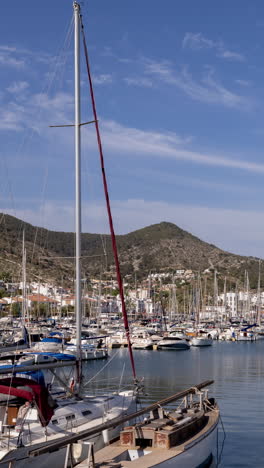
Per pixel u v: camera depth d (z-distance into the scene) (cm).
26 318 7756
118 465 1478
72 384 2062
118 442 1714
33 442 1566
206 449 1841
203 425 1927
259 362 6194
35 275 16750
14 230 15888
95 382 4284
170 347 8131
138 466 1466
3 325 7106
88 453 1552
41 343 4600
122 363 6116
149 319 13225
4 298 11506
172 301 15000
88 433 1537
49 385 2084
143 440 1681
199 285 15938
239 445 2350
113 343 8306
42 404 1623
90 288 18400
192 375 4916
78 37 2266
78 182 2200
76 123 2238
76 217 2181
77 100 2245
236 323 13500
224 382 4378
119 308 17112
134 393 2252
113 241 2428
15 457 1483
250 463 2102
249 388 3994
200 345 8844
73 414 1800
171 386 4134
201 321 13350
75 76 2258
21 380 1648
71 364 2014
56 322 10356
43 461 1555
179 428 1719
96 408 1920
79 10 2284
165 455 1564
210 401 2306
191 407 2183
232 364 5966
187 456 1655
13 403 1697
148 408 1852
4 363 3155
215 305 14612
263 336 11050
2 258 14000
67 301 14488
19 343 3622
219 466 2056
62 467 1603
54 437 1622
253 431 2589
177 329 10856
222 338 10438
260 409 3109
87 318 11488
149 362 6256
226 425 2714
